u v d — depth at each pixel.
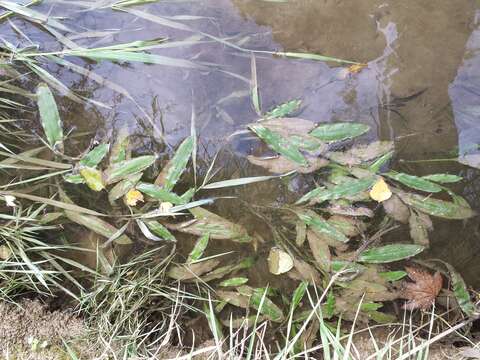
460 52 1.77
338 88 1.76
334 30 1.81
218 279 1.61
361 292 1.56
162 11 1.83
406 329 1.57
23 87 1.71
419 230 1.58
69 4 1.83
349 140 1.68
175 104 1.74
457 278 1.56
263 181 1.67
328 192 1.60
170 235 1.57
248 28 1.83
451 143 1.69
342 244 1.59
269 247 1.63
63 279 1.54
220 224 1.60
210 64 1.78
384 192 1.59
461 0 1.80
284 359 1.29
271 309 1.56
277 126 1.67
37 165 1.61
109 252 1.58
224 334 1.58
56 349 1.40
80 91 1.74
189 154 1.61
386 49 1.79
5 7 1.76
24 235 1.51
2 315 1.42
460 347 1.49
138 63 1.79
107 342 1.41
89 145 1.67
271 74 1.78
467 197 1.65
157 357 1.41
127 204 1.59
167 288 1.56
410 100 1.74
